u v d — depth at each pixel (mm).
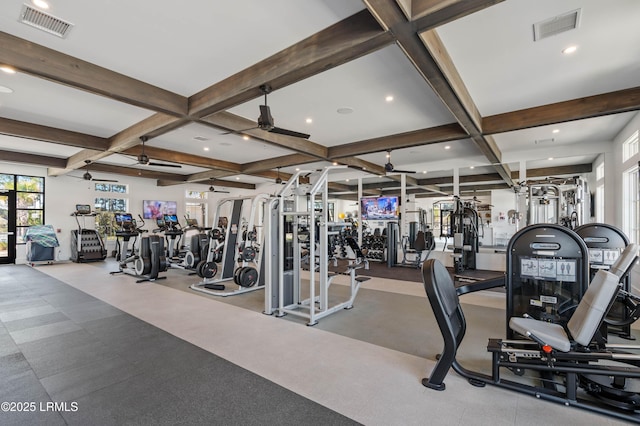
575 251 2750
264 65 3471
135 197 11789
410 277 7441
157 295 5527
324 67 3164
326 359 3012
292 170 10922
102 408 2227
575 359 2232
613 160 6406
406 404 2279
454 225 8375
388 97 4457
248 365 2883
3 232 9266
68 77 3385
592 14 2676
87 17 2750
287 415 2156
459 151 7582
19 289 5961
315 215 4820
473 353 3148
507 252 2996
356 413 2178
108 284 6441
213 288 5980
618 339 3562
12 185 9367
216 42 3141
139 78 3914
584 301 2361
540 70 3672
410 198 13242
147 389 2475
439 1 2324
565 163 8109
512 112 5000
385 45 2801
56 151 7809
